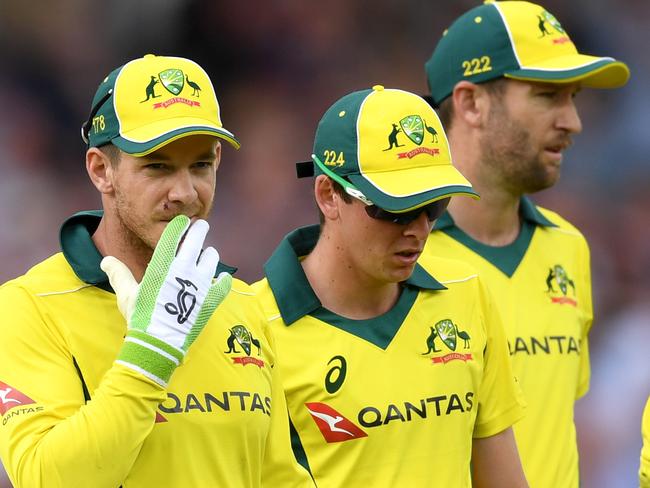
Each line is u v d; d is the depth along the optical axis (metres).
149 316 10.66
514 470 14.73
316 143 14.09
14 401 10.88
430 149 13.52
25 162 41.53
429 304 14.46
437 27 47.59
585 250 18.56
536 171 17.55
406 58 47.16
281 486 12.57
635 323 41.44
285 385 13.90
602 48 49.19
